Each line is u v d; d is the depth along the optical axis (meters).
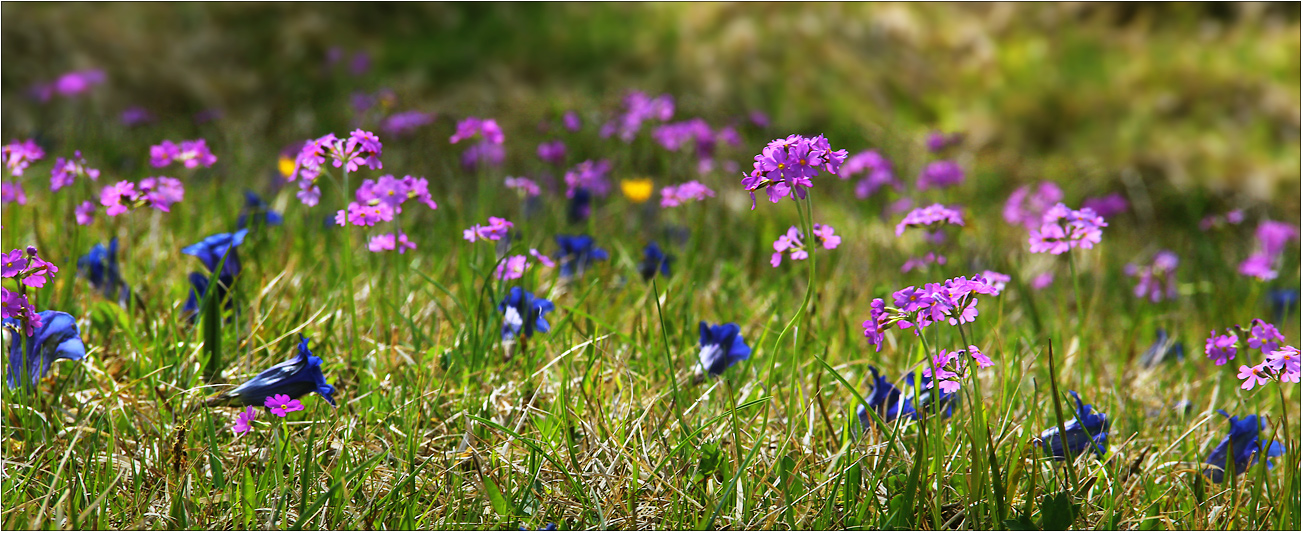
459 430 2.44
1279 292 3.99
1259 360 3.45
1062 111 9.42
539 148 5.40
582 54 9.36
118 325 2.73
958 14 10.98
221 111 7.50
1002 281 2.17
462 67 8.95
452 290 3.39
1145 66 10.16
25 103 6.92
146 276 3.23
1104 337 3.74
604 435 2.37
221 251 2.72
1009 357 3.21
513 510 2.11
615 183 5.44
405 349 2.77
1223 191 7.92
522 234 3.60
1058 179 7.84
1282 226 5.03
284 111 7.13
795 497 2.17
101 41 8.27
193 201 4.37
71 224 3.41
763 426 2.12
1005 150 8.50
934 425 2.29
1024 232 6.05
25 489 2.06
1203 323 4.04
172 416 2.31
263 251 3.43
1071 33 10.74
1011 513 2.13
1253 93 9.68
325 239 3.66
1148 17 11.00
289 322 2.83
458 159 5.56
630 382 2.49
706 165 5.42
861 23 10.38
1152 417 2.96
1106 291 4.50
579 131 6.65
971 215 5.93
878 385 2.37
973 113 9.30
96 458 2.11
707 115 7.51
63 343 2.23
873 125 8.45
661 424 2.37
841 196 6.40
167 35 8.70
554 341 2.91
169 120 6.65
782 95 8.90
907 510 2.02
